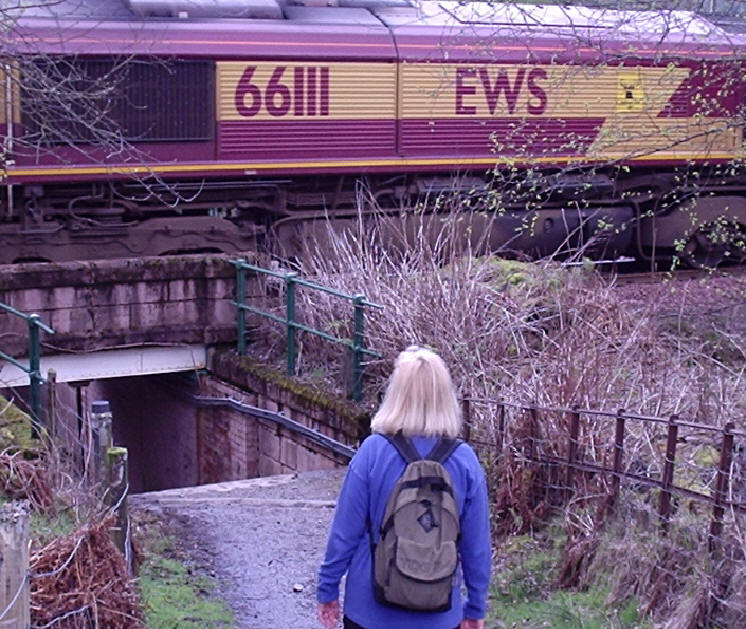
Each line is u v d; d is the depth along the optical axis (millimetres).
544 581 6371
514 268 10703
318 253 11641
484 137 15609
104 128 12906
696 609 5410
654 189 17141
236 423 10633
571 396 7184
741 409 7262
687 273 16922
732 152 13250
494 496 7391
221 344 11023
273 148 14469
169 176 13797
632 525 6184
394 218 14352
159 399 12344
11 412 7859
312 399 9578
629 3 11898
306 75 14578
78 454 7461
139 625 5109
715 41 13070
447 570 3688
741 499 5730
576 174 15977
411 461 3797
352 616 3844
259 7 14633
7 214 13125
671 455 5957
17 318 10172
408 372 3887
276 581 6539
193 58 13836
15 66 10297
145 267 10570
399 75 15086
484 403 8031
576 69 11703
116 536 5391
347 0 15492
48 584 4754
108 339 10539
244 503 8000
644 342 9023
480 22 12812
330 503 7992
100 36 13023
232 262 10875
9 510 4059
